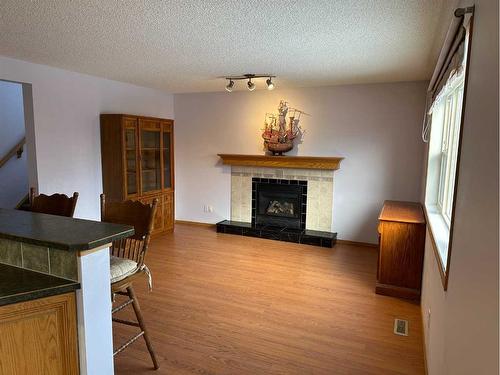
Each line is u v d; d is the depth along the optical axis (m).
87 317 1.42
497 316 0.80
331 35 2.67
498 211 0.84
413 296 3.30
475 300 1.04
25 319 1.29
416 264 3.30
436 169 3.37
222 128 5.80
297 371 2.26
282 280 3.74
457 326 1.30
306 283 3.66
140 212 2.05
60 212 2.38
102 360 1.50
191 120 6.02
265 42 2.88
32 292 1.28
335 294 3.41
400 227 3.32
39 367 1.34
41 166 3.94
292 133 5.26
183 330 2.73
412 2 2.03
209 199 6.04
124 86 4.99
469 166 1.23
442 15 2.21
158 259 4.35
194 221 6.21
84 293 1.40
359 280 3.76
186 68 3.93
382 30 2.54
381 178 4.88
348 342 2.60
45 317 1.33
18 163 5.08
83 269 1.38
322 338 2.65
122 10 2.22
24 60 3.63
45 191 3.99
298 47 3.01
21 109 5.14
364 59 3.40
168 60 3.54
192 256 4.48
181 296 3.32
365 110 4.86
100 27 2.55
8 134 4.98
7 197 4.95
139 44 2.98
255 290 3.48
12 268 1.50
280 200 5.57
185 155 6.14
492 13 1.00
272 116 5.41
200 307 3.11
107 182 4.71
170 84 5.07
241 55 3.31
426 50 3.04
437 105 2.89
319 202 5.26
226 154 5.67
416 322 2.90
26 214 1.91
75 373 1.43
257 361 2.36
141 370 2.24
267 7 2.14
